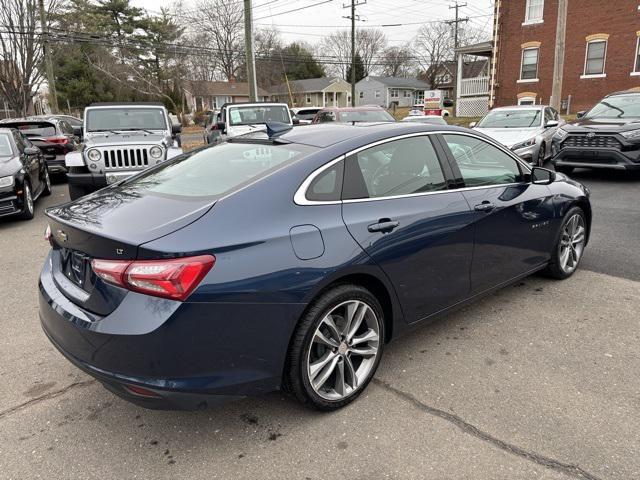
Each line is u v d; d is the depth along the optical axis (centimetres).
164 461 247
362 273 278
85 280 251
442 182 338
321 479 231
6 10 2536
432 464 239
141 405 235
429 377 313
